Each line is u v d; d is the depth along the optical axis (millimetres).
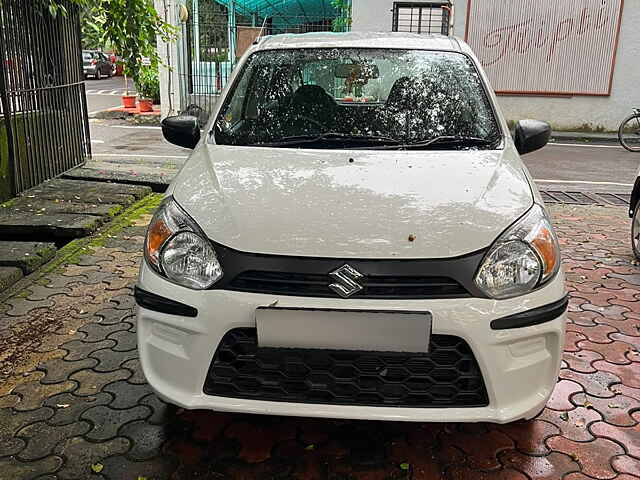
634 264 4922
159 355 2312
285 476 2365
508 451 2518
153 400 2854
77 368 3135
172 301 2240
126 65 7637
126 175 7387
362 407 2188
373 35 3799
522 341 2203
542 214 2412
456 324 2098
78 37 7797
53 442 2539
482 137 3076
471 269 2137
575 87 13188
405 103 3266
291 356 2162
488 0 12875
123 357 3254
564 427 2678
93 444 2531
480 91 3334
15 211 5723
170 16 12367
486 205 2344
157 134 12242
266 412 2203
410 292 2117
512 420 2191
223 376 2230
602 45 12906
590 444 2562
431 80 3375
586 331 3641
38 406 2791
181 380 2260
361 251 2133
